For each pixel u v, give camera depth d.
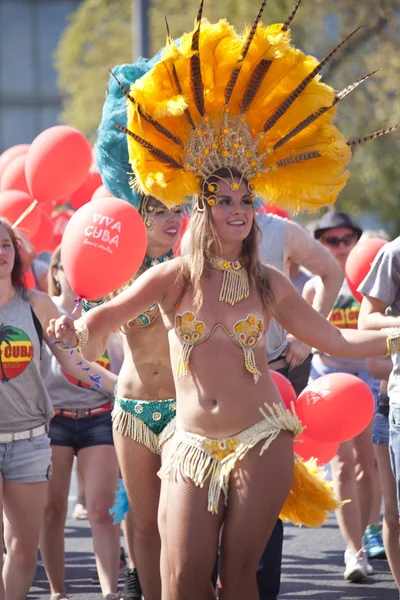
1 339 11.78
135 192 11.84
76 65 59.06
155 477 11.40
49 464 12.12
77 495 20.27
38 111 123.94
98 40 57.22
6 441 11.81
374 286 11.45
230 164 10.02
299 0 10.12
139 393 11.37
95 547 13.32
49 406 12.10
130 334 11.38
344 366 16.41
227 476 9.50
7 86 123.44
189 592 9.48
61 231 20.17
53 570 13.76
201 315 9.80
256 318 9.84
